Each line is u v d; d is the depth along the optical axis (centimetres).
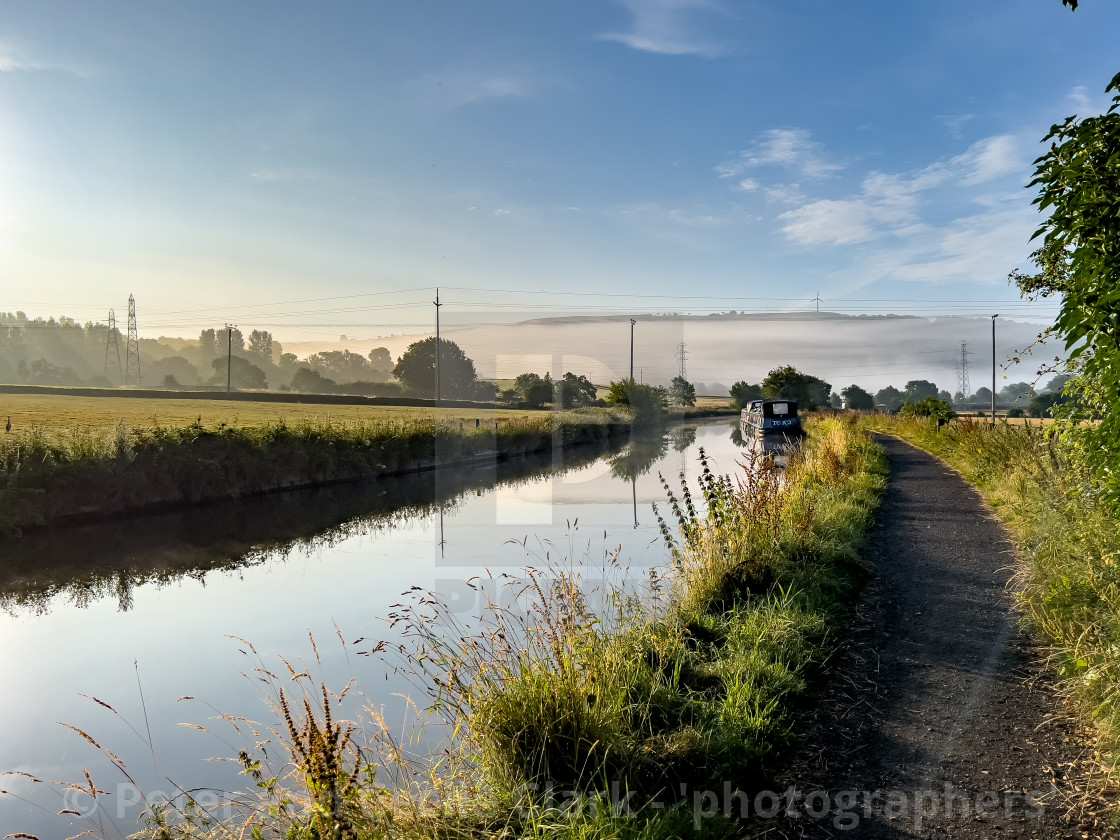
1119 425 318
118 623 860
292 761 307
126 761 480
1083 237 304
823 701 427
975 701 411
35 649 766
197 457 1800
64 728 550
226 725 524
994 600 604
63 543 1372
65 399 4972
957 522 967
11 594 1041
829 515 884
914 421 2958
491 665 375
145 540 1395
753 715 395
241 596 960
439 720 453
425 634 412
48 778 464
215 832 319
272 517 1639
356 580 1019
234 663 675
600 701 377
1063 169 291
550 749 345
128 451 1677
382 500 1870
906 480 1452
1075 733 365
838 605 596
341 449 2227
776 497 816
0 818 409
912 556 777
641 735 375
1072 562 566
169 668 678
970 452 1619
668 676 453
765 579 631
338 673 605
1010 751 352
